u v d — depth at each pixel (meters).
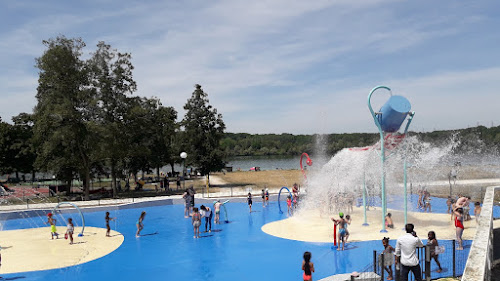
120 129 35.50
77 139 33.22
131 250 17.36
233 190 38.06
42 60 31.97
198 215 19.66
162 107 46.16
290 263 14.73
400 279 9.20
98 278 13.63
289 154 156.25
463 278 4.62
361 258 14.87
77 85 33.47
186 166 45.97
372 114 19.00
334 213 24.72
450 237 16.69
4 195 36.44
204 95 45.16
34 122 34.19
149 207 30.81
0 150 54.78
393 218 21.97
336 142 97.19
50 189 39.56
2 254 16.98
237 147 155.12
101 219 26.08
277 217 24.95
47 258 16.23
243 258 15.64
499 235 13.17
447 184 33.41
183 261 15.48
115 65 35.78
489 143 53.44
